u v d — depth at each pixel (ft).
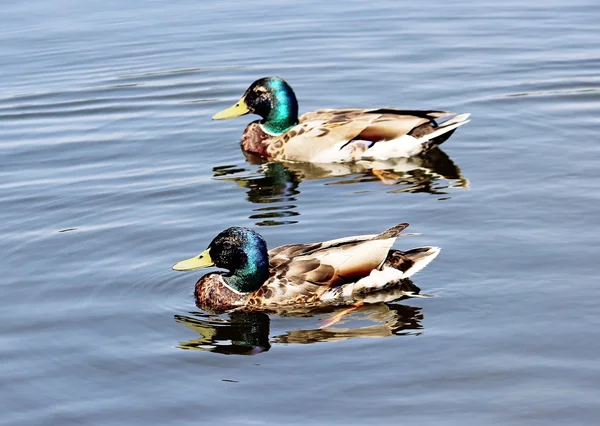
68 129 67.31
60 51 80.69
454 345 39.58
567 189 54.08
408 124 61.98
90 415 36.06
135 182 58.13
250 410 35.96
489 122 65.62
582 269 44.88
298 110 67.67
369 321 42.22
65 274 46.83
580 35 80.69
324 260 44.70
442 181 56.85
